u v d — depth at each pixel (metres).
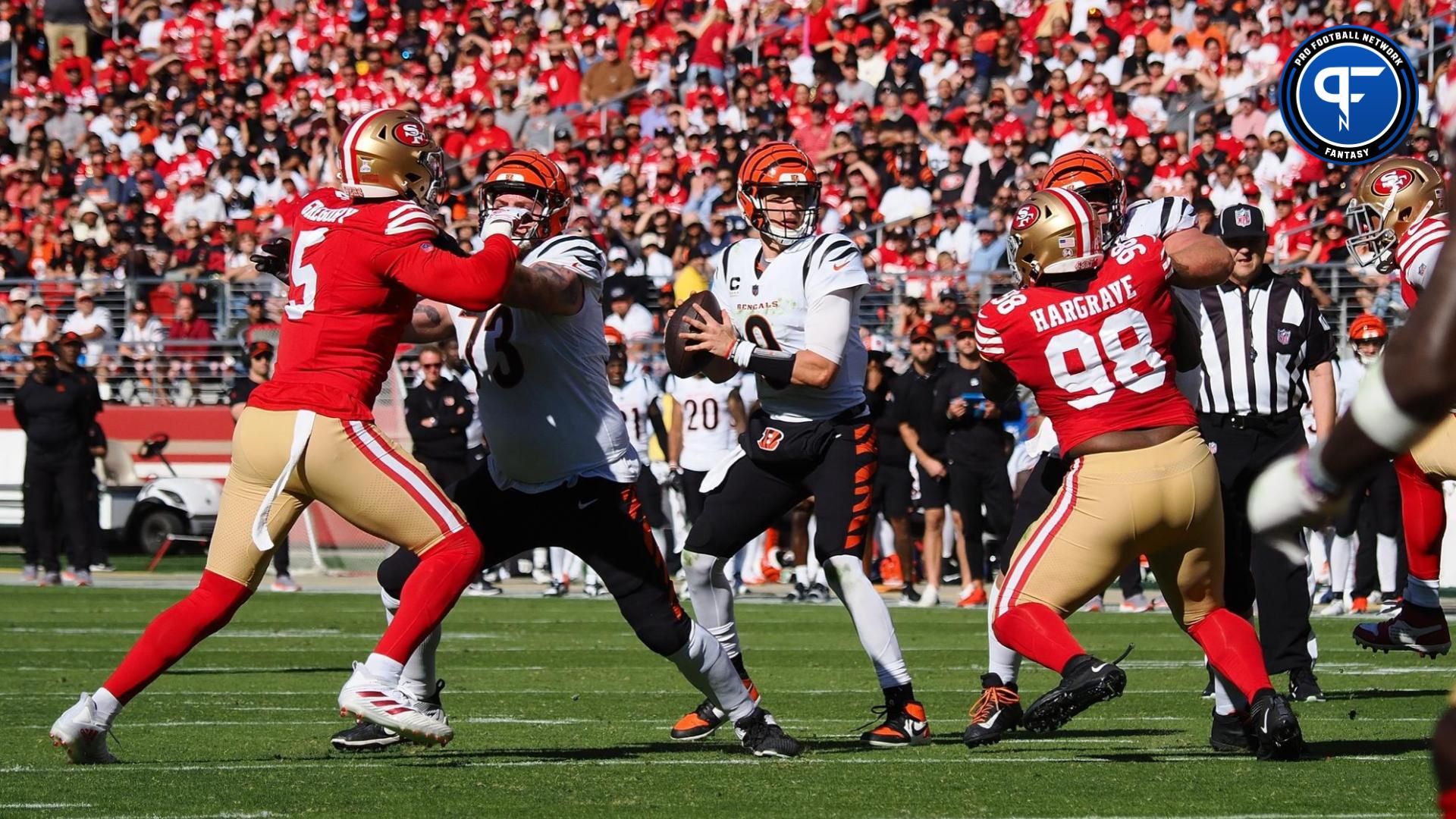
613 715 16.48
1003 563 14.77
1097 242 12.62
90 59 59.31
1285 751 12.87
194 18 59.66
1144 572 35.53
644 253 44.41
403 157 12.45
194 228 49.28
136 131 55.78
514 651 22.97
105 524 40.94
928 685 19.16
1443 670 20.36
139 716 16.17
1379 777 12.45
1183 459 12.32
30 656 21.84
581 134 52.31
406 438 37.12
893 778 12.48
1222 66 46.88
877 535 35.25
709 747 14.21
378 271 12.21
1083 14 51.41
